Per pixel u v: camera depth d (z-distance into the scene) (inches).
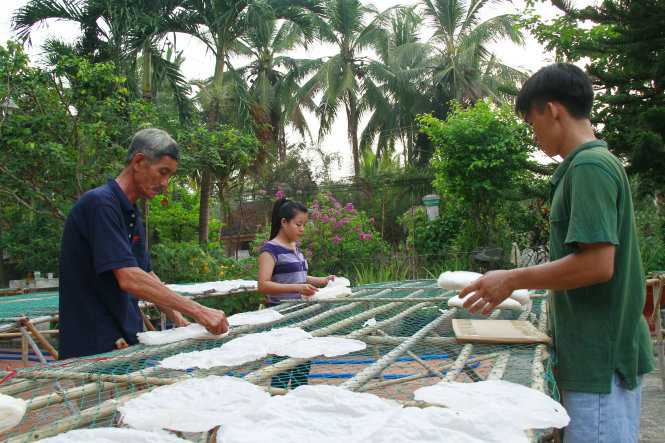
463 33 604.1
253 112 340.5
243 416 32.8
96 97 227.6
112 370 49.3
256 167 355.9
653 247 228.7
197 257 245.8
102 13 259.6
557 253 49.7
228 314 204.1
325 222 285.0
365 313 75.6
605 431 46.9
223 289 127.7
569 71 49.1
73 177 219.0
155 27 263.9
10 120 197.3
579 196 44.0
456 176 265.0
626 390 47.7
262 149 352.5
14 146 200.7
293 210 99.3
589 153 45.8
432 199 334.6
